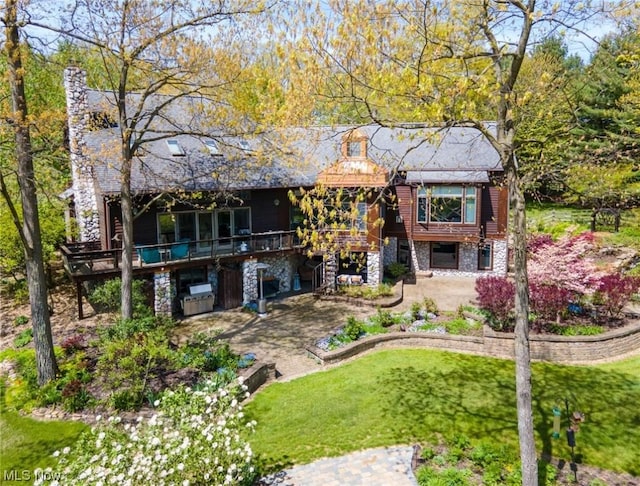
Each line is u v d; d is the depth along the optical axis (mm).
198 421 8078
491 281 17469
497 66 8531
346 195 12094
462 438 9945
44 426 11297
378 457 9586
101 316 18125
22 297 20172
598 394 12211
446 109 7871
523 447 8133
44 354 12875
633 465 9234
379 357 15125
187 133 15992
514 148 8758
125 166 14930
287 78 8703
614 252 23672
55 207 21219
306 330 18172
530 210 32281
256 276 21766
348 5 7703
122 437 8086
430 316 17938
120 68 15883
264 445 10219
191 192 19000
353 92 8234
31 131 13898
